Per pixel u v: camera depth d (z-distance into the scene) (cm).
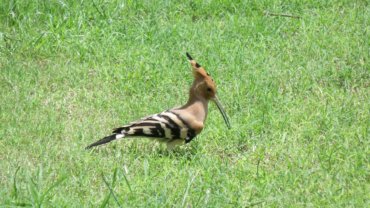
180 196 1115
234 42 1638
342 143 1277
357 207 1102
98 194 1120
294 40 1664
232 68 1525
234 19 1722
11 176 1156
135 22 1698
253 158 1246
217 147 1284
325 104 1409
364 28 1702
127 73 1512
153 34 1650
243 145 1290
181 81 1500
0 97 1427
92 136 1306
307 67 1547
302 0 1820
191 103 1262
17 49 1592
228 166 1216
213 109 1398
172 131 1232
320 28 1712
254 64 1548
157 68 1527
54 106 1412
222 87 1467
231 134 1309
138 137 1227
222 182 1159
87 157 1225
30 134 1306
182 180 1161
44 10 1695
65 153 1245
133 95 1455
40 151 1248
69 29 1653
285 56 1587
